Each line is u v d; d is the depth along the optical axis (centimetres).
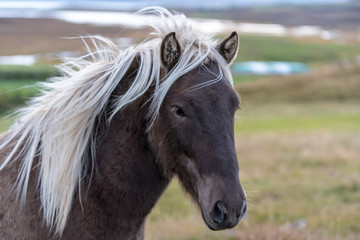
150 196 462
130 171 449
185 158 429
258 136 2859
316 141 2455
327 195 1418
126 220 451
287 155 2069
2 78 4331
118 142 451
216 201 398
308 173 1722
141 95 451
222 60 459
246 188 1501
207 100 419
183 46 458
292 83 8375
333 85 7956
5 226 425
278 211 1215
